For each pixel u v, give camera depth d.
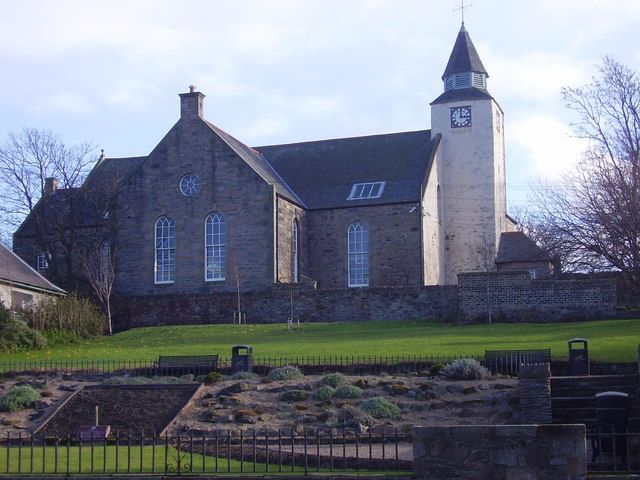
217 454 19.55
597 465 19.02
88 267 57.53
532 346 34.59
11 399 27.03
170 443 22.20
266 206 58.22
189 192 59.91
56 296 52.16
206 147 59.81
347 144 67.81
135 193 60.81
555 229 36.22
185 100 60.78
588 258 35.50
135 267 60.16
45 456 20.38
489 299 47.38
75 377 31.88
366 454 20.56
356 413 24.55
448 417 24.66
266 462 18.72
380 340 39.59
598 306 45.88
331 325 48.34
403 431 23.23
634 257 31.45
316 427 23.75
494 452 16.92
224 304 54.28
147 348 41.44
